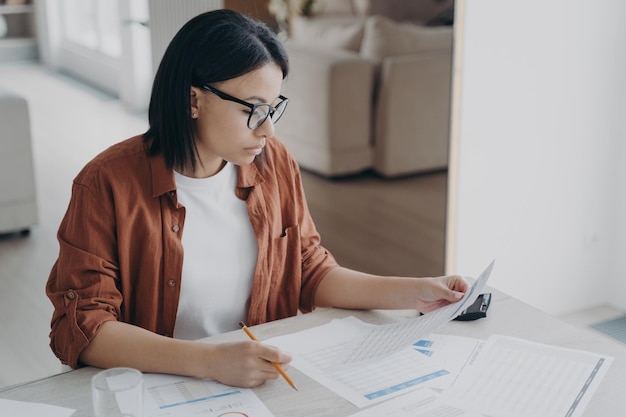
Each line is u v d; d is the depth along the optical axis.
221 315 1.66
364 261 3.22
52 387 1.35
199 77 1.46
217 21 1.46
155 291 1.58
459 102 2.84
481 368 1.41
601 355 1.46
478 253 3.06
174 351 1.38
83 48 7.29
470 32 2.79
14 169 3.87
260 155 1.67
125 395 1.14
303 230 1.78
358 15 2.93
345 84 3.04
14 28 8.16
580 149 3.14
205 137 1.52
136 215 1.54
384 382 1.36
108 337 1.42
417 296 1.60
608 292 3.38
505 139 2.98
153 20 4.08
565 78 3.03
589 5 2.99
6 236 3.98
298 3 3.08
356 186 3.15
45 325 3.12
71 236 1.52
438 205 2.94
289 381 1.30
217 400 1.30
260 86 1.46
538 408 1.29
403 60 2.87
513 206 3.07
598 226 3.27
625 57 3.12
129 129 5.69
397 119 2.95
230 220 1.63
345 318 1.60
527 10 2.88
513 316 1.60
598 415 1.28
